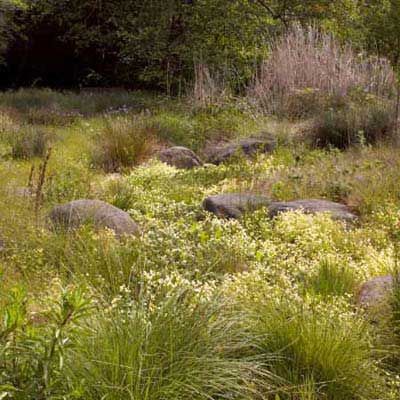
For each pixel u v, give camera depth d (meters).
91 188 8.44
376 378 3.68
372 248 6.15
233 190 8.56
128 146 11.09
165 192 8.67
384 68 15.07
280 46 16.25
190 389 3.25
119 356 3.25
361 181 8.38
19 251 5.61
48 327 3.11
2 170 9.44
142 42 20.08
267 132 12.09
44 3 21.94
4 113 14.92
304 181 8.55
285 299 4.27
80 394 2.75
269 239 6.48
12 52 23.69
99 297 4.18
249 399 3.31
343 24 21.38
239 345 3.62
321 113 13.00
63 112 16.11
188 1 19.97
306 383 3.55
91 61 23.64
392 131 11.30
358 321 4.08
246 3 20.30
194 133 12.91
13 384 2.66
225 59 18.44
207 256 5.65
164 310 3.61
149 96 18.78
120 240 6.09
